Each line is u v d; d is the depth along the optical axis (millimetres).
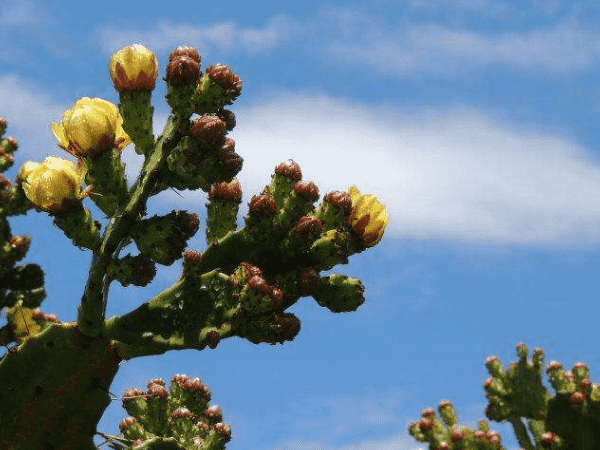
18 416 1177
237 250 1235
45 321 1250
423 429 2064
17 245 1186
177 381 1344
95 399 1190
